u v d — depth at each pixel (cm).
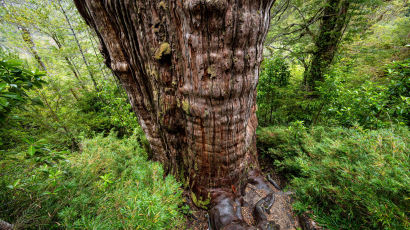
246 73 155
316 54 478
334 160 184
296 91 450
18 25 621
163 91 182
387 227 114
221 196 211
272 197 233
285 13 708
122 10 154
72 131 359
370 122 255
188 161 225
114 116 476
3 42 623
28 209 112
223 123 170
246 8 126
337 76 326
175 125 203
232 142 190
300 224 192
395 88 244
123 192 145
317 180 193
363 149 177
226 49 135
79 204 135
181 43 144
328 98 331
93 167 195
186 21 129
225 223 184
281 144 345
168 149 242
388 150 155
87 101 652
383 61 501
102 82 502
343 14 429
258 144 407
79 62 784
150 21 148
